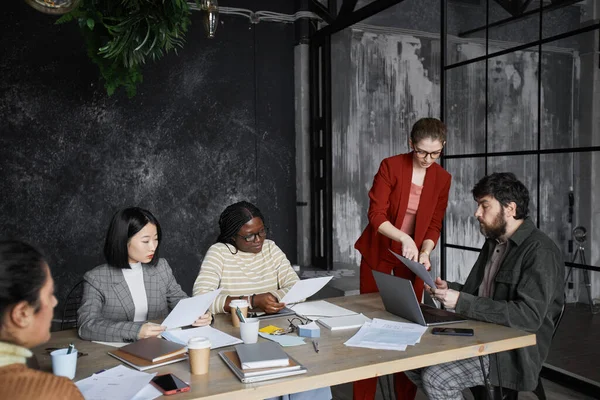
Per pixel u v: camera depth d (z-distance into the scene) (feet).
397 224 8.99
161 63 16.83
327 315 7.20
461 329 6.35
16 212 15.46
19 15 15.16
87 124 16.06
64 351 5.12
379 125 19.74
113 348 5.92
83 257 16.21
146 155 16.81
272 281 8.30
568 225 21.26
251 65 18.22
